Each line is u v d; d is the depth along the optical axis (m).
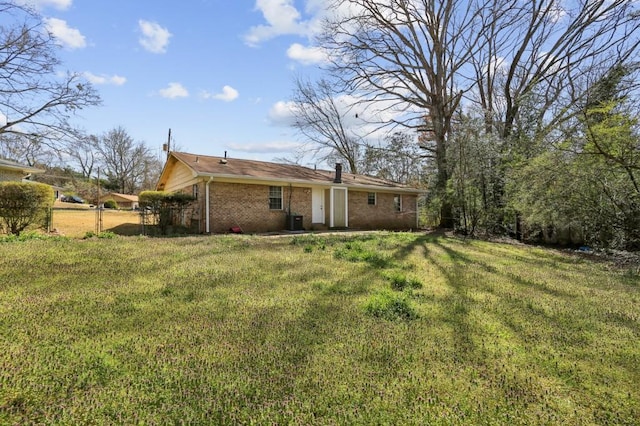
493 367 2.61
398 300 4.05
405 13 16.77
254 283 5.03
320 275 5.64
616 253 8.26
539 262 7.90
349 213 17.66
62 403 2.01
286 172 16.44
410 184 22.20
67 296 4.12
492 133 14.12
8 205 10.20
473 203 14.27
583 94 11.33
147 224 13.71
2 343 2.78
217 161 15.12
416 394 2.21
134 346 2.81
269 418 1.93
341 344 2.94
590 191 8.47
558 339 3.16
